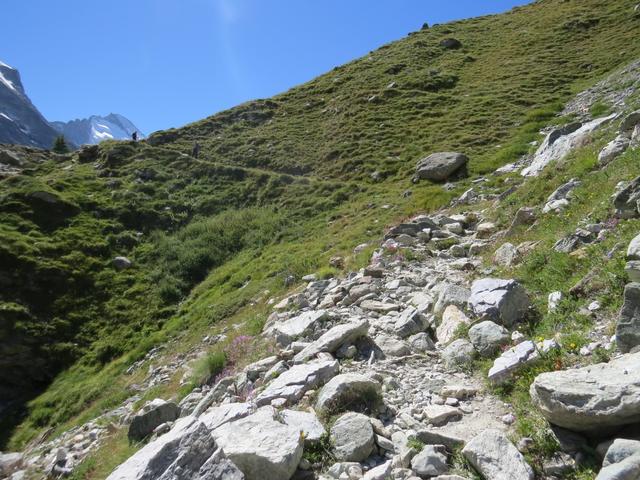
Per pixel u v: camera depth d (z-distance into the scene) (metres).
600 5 63.72
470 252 15.78
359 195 33.88
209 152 50.06
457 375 8.27
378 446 6.46
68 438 16.55
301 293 16.84
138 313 29.19
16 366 26.55
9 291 30.27
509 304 9.41
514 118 38.75
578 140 20.33
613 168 13.78
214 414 8.17
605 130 19.39
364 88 56.00
